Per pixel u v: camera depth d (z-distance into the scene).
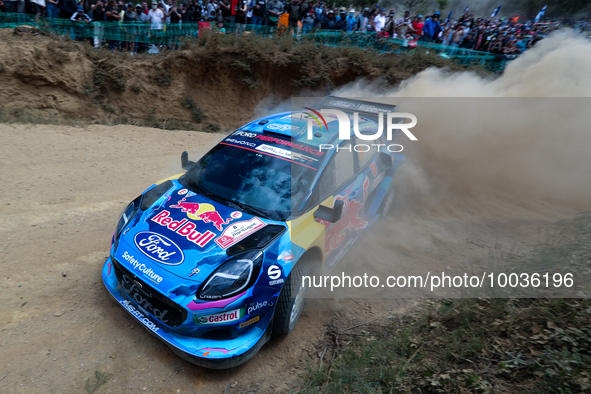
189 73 11.89
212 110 12.09
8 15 10.30
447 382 2.83
